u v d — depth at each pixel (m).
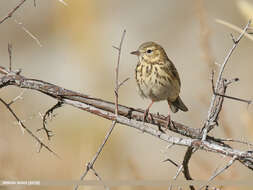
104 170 13.84
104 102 7.27
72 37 17.48
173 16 24.45
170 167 14.66
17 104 16.36
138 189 11.38
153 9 24.88
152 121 7.66
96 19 18.39
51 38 23.17
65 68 19.73
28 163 13.91
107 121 15.09
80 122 15.21
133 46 22.58
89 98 7.22
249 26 7.23
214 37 20.70
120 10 24.55
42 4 24.75
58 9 18.61
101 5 22.58
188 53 21.42
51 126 15.50
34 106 16.89
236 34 20.97
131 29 23.78
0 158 12.37
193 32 22.75
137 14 24.64
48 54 22.25
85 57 17.27
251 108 15.43
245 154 6.49
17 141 14.16
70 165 13.88
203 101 11.28
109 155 14.46
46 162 14.05
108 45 21.11
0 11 24.84
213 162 12.08
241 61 19.47
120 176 13.28
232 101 16.72
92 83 17.19
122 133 15.32
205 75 13.09
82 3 17.34
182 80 19.03
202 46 9.70
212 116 7.17
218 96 7.14
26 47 23.52
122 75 18.22
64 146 14.76
